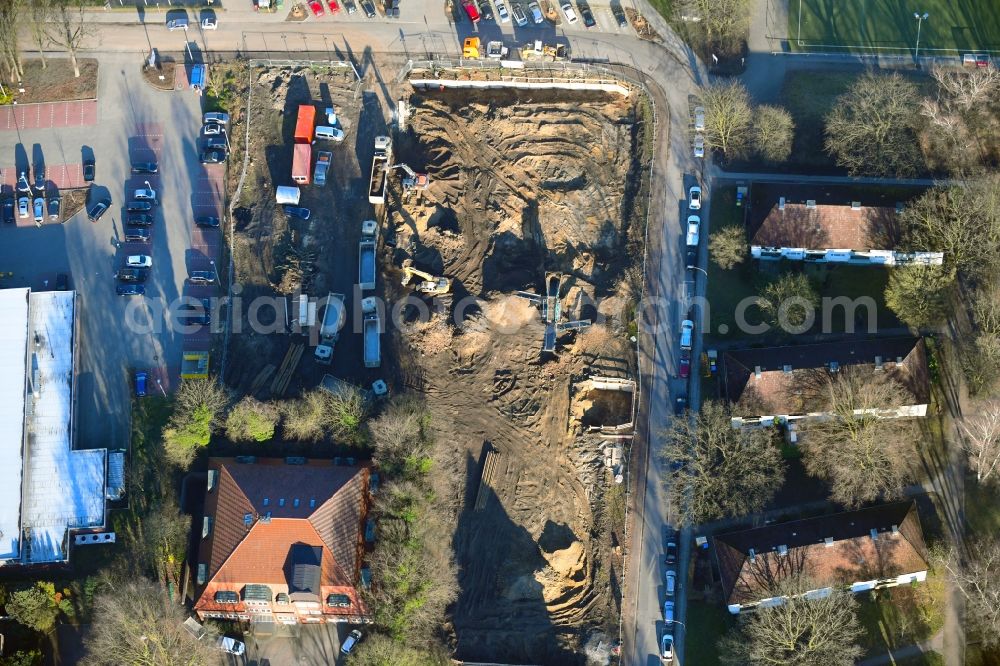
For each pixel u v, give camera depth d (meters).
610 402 112.56
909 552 102.31
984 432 103.31
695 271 114.19
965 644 103.06
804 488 107.44
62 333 110.88
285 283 114.62
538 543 107.56
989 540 104.75
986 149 115.44
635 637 105.69
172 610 101.50
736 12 119.38
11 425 106.12
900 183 115.19
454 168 118.00
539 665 104.12
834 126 113.94
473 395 111.44
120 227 116.88
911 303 108.75
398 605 99.38
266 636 104.19
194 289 115.19
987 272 109.12
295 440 108.31
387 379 111.56
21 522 104.44
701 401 110.81
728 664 100.75
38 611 101.25
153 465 108.94
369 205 117.25
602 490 109.38
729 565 102.62
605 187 118.38
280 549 100.31
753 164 117.19
